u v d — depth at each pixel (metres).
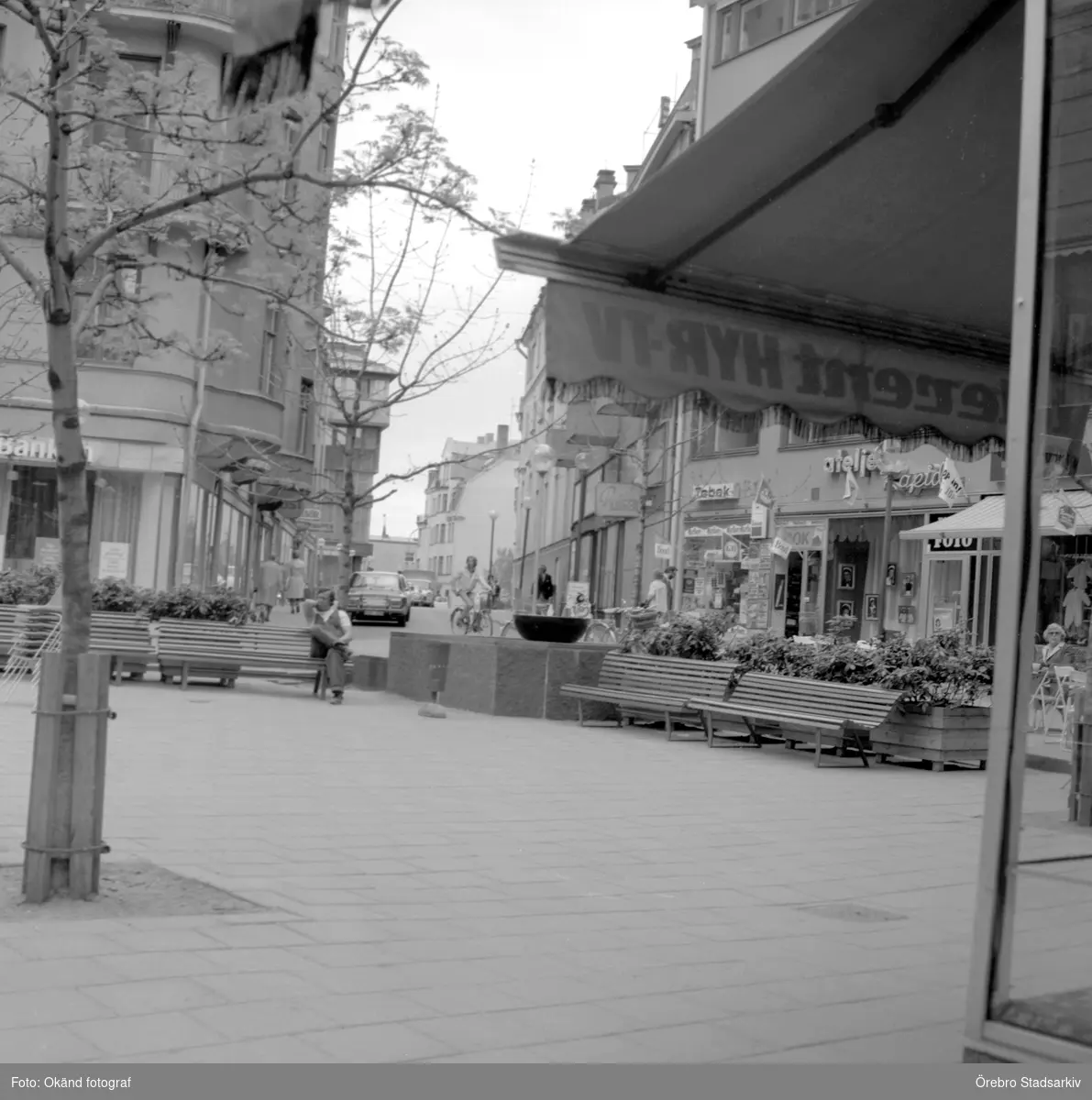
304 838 9.02
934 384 7.12
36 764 6.72
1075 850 4.11
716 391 6.45
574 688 18.47
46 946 5.87
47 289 7.98
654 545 44.09
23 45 25.27
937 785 14.08
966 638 16.94
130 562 32.69
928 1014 5.69
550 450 30.47
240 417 34.00
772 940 7.02
